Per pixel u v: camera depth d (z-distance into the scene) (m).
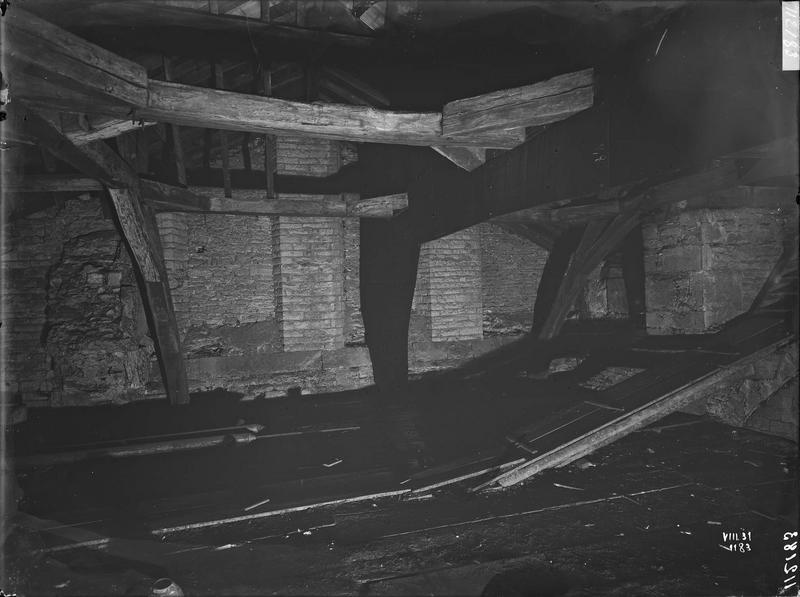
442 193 6.53
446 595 2.87
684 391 4.80
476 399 7.31
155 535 3.67
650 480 4.39
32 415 6.08
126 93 3.38
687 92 3.18
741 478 4.32
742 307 6.18
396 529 3.71
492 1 5.82
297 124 3.95
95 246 6.40
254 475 4.89
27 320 6.23
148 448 5.49
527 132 4.62
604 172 3.75
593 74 3.83
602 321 8.43
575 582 2.96
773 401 5.19
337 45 5.77
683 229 6.22
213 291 7.34
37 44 2.91
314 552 3.40
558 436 4.78
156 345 6.44
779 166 4.39
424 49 6.07
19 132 3.52
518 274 8.90
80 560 3.33
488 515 3.88
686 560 3.16
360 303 8.18
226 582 3.05
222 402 7.13
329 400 7.57
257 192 7.33
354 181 8.07
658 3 5.19
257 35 5.34
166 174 6.81
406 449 5.47
